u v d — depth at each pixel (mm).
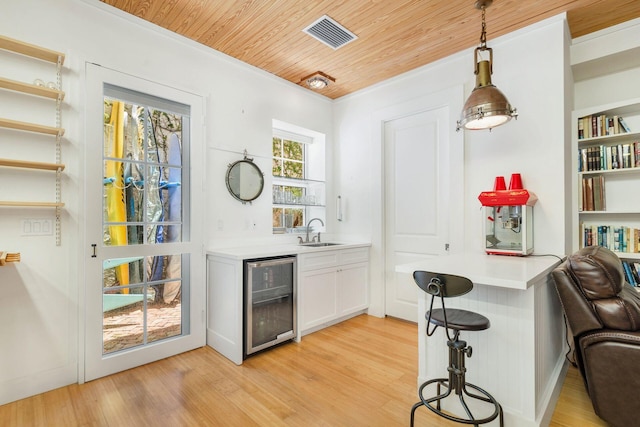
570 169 2545
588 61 2525
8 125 1838
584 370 1701
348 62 3115
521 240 2375
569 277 1682
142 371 2271
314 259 2988
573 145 2584
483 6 2238
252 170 3152
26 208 1930
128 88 2340
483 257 2348
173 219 2615
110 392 1987
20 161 1803
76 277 2096
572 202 2588
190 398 1928
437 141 3139
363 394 1979
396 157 3480
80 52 2125
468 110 1963
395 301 3459
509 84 2639
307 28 2533
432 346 1921
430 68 3152
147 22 2424
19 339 1897
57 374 2018
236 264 2422
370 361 2428
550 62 2430
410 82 3312
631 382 1497
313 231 3971
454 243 2941
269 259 2654
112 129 2311
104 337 2248
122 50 2312
